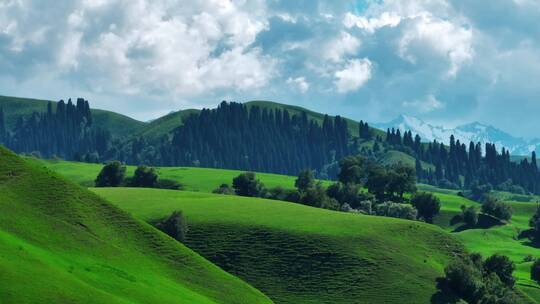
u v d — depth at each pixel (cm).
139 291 8569
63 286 7162
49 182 10669
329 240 15212
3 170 10425
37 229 9188
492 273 15162
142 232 11044
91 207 10738
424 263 14962
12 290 6650
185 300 9081
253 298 10950
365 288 13800
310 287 13838
